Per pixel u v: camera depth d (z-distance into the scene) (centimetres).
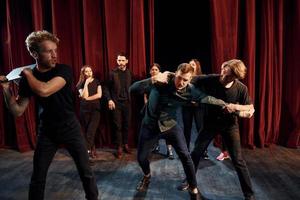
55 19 444
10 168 389
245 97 263
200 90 262
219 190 307
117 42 446
